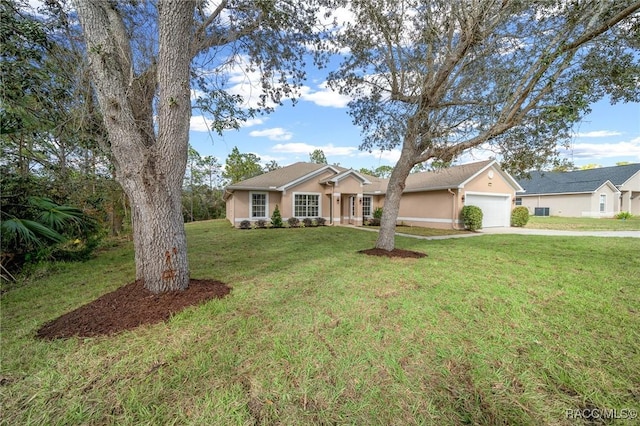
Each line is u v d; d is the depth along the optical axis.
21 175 6.85
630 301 4.00
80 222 7.44
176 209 4.12
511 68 5.52
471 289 4.62
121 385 2.27
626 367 2.47
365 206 20.41
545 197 26.47
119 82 3.75
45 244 6.43
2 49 4.26
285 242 10.34
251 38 5.63
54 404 2.07
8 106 4.93
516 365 2.52
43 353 2.73
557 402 2.09
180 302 3.83
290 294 4.40
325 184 18.17
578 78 4.99
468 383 2.29
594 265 6.16
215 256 7.69
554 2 4.65
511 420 1.93
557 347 2.81
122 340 2.96
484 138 5.87
